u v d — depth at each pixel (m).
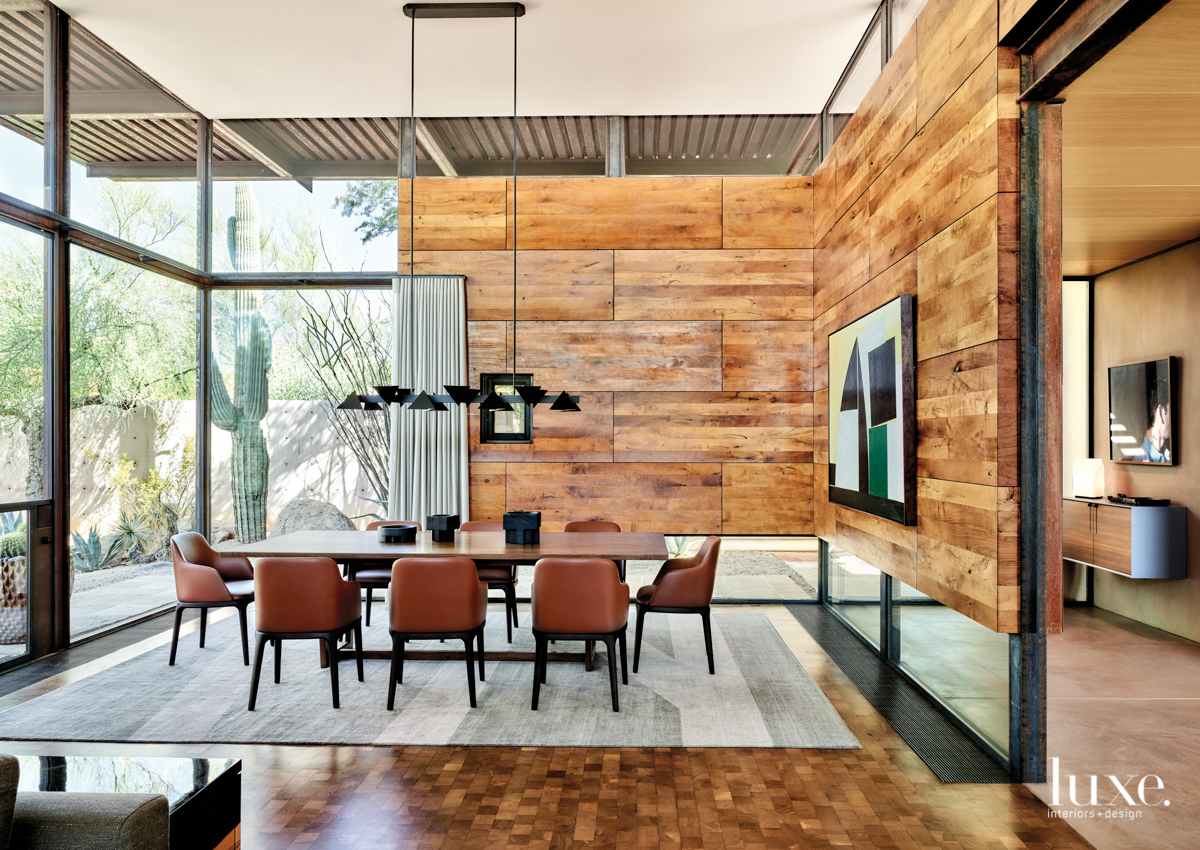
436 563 3.74
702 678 4.26
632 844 2.50
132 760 1.82
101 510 5.22
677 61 5.33
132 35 5.04
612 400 6.19
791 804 2.78
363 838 2.53
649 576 6.33
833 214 5.47
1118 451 5.56
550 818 2.67
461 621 3.78
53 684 4.11
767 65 5.38
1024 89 2.88
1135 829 2.58
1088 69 2.64
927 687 4.00
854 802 2.79
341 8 4.69
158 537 5.88
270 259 6.51
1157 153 3.44
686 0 4.59
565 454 6.21
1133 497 5.17
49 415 4.74
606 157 6.32
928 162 3.61
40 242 4.66
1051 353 2.90
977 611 3.09
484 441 6.23
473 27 4.89
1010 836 2.54
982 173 3.03
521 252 6.25
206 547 4.84
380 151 6.43
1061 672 4.32
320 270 6.47
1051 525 2.91
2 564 4.38
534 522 4.50
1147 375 5.18
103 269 5.25
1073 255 5.22
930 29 3.60
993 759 3.17
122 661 4.55
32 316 4.59
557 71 5.50
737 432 6.16
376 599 6.36
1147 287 5.23
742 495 6.16
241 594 4.51
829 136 5.91
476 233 6.27
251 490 6.63
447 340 6.20
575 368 6.20
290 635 3.75
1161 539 4.88
